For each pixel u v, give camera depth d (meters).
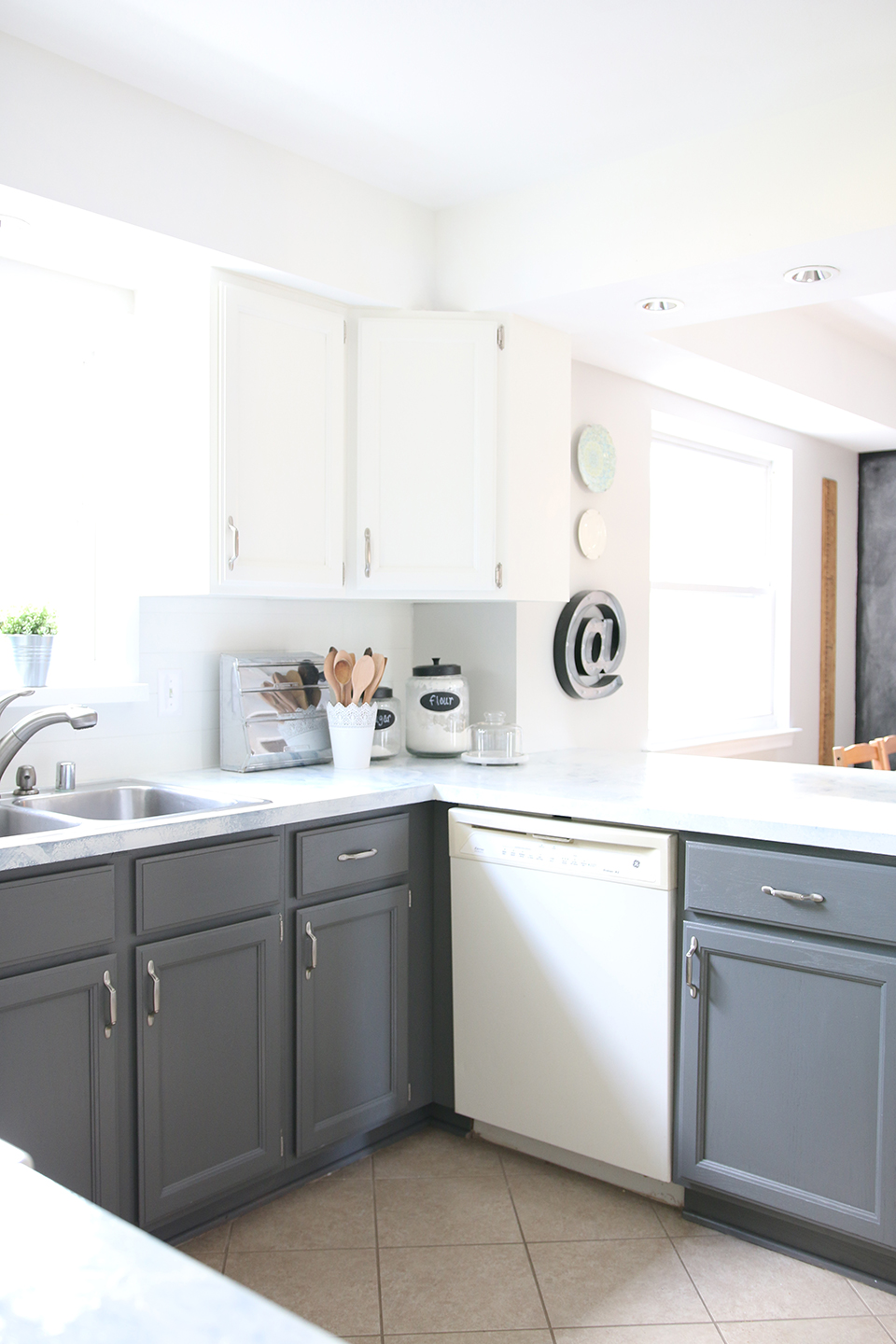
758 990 2.10
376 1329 1.88
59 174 2.10
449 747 3.03
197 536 2.46
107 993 1.92
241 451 2.48
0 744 2.19
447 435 2.80
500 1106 2.50
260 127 2.42
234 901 2.14
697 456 4.69
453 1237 2.18
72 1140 1.87
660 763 2.99
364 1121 2.44
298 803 2.26
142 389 2.64
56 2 1.92
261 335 2.52
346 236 2.68
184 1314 0.49
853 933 1.97
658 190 2.55
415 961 2.60
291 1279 2.03
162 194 2.28
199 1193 2.08
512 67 2.17
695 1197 2.26
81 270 2.51
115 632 2.62
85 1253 0.55
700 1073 2.18
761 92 2.27
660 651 4.44
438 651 3.36
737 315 2.91
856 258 2.43
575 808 2.33
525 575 2.92
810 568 5.31
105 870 1.91
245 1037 2.18
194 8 1.95
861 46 2.09
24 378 2.48
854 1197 1.99
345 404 2.74
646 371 3.63
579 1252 2.13
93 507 2.61
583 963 2.34
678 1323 1.90
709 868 2.15
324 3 1.94
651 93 2.28
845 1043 2.00
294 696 2.85
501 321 2.85
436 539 2.79
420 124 2.42
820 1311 1.94
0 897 1.75
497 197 2.82
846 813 2.11
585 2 1.94
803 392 4.11
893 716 5.68
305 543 2.63
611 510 3.67
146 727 2.67
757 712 5.06
